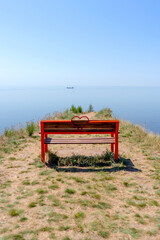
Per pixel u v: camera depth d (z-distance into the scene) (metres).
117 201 3.67
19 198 3.63
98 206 3.44
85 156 6.05
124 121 12.80
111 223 2.97
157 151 6.99
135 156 6.45
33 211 3.21
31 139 8.66
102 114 15.91
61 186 4.16
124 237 2.68
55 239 2.58
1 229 2.75
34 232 2.70
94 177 4.73
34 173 4.88
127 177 4.77
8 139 8.32
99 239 2.62
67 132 5.73
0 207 3.32
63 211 3.24
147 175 4.91
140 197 3.80
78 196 3.77
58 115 15.57
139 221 3.05
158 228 2.89
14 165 5.44
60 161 5.75
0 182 4.33
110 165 5.62
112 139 6.06
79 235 2.68
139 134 9.34
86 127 5.73
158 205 3.54
